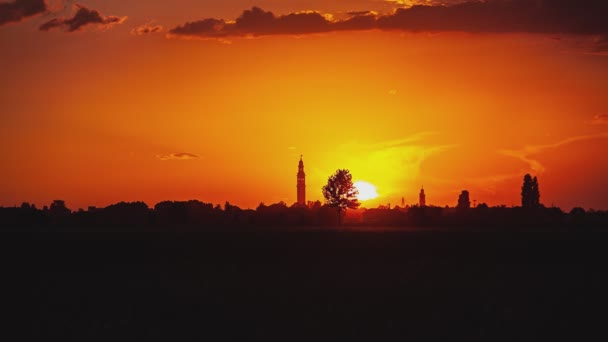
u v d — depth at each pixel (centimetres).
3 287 8269
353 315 6088
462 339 5238
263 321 5847
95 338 5338
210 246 16288
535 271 9800
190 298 7106
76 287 8194
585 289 7781
